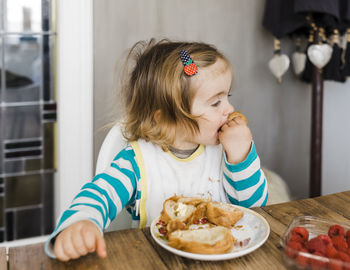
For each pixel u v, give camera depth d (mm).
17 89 1900
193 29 2102
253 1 2207
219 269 646
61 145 1966
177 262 666
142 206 1049
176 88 981
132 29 1972
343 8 1902
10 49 1854
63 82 1913
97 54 1929
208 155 1119
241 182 979
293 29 2006
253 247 667
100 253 648
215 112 986
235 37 2209
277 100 2393
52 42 1913
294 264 602
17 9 1834
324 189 2418
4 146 1927
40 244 730
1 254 692
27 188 2006
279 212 868
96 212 778
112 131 1196
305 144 2527
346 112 2197
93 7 1891
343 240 656
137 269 646
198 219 794
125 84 1197
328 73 2035
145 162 1061
